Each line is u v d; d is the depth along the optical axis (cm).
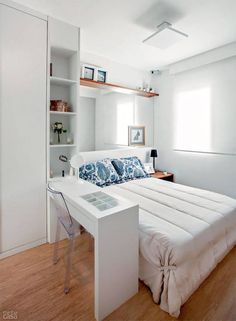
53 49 224
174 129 365
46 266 185
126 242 141
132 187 255
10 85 187
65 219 170
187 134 344
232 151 290
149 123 396
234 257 197
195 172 338
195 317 134
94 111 307
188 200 208
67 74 252
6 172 191
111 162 297
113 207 142
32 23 196
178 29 232
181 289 135
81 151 296
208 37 253
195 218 169
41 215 217
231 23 220
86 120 299
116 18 212
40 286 161
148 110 393
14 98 190
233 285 161
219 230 171
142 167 328
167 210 182
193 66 316
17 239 203
